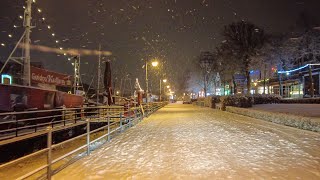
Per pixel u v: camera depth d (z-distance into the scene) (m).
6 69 26.30
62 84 25.34
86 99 34.50
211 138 12.24
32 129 15.38
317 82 39.03
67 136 17.81
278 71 42.97
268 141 11.12
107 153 9.52
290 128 15.14
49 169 6.35
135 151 9.75
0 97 14.22
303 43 38.91
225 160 7.96
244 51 39.94
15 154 12.37
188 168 7.18
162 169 7.16
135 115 21.30
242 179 6.14
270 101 34.72
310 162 7.55
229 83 56.16
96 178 6.52
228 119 22.59
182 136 13.13
